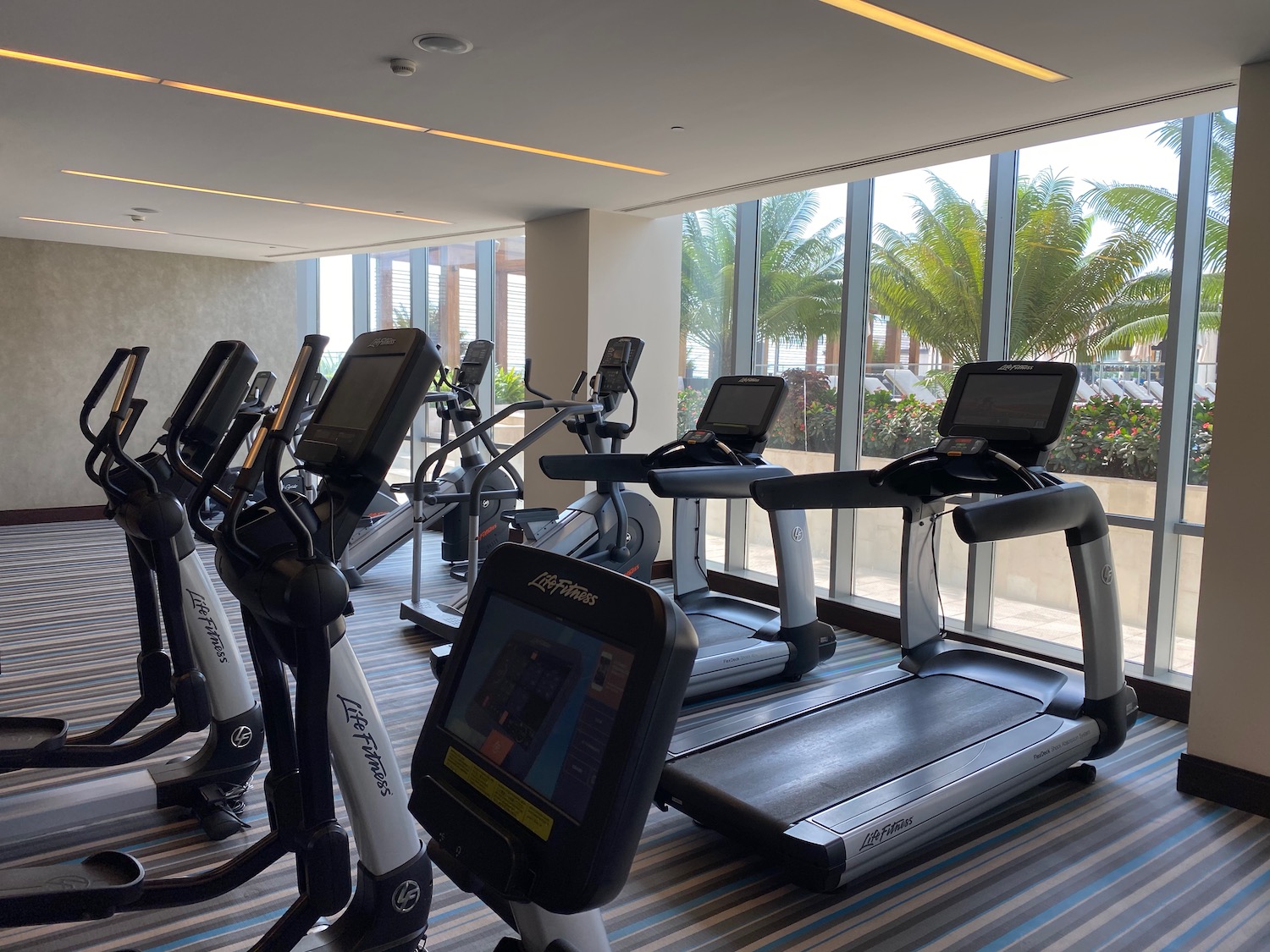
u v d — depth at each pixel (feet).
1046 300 15.05
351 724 6.17
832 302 18.20
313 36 9.91
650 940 7.93
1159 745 12.41
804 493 10.94
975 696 11.85
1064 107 11.78
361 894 6.36
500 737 3.48
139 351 9.20
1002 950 7.80
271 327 30.40
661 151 14.34
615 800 2.90
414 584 16.15
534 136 13.65
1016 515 9.25
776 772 9.67
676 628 3.02
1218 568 10.58
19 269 26.23
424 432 29.81
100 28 9.77
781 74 10.73
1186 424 13.58
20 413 26.58
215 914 8.09
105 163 15.97
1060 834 9.86
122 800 9.25
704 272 20.94
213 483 6.11
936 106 11.82
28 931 7.77
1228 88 10.97
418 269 29.32
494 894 3.84
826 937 8.00
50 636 16.06
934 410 16.62
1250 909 8.48
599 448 16.66
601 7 8.95
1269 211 9.99
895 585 17.76
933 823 9.00
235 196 18.84
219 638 9.87
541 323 20.71
